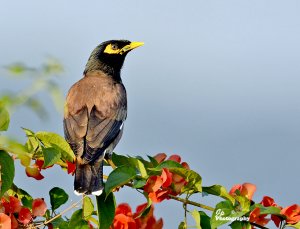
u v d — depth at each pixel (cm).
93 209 666
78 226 647
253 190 698
